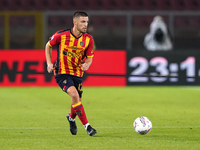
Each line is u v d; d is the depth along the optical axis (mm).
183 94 43562
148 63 50781
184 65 51000
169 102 37031
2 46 62375
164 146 17266
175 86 51062
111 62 50562
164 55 50875
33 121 25203
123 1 70125
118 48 64375
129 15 55812
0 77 49469
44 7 68438
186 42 65688
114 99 39094
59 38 19812
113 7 69688
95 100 38188
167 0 70188
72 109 19469
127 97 40781
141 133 19734
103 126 23203
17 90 46312
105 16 68500
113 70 50531
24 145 17484
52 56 49250
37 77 50000
